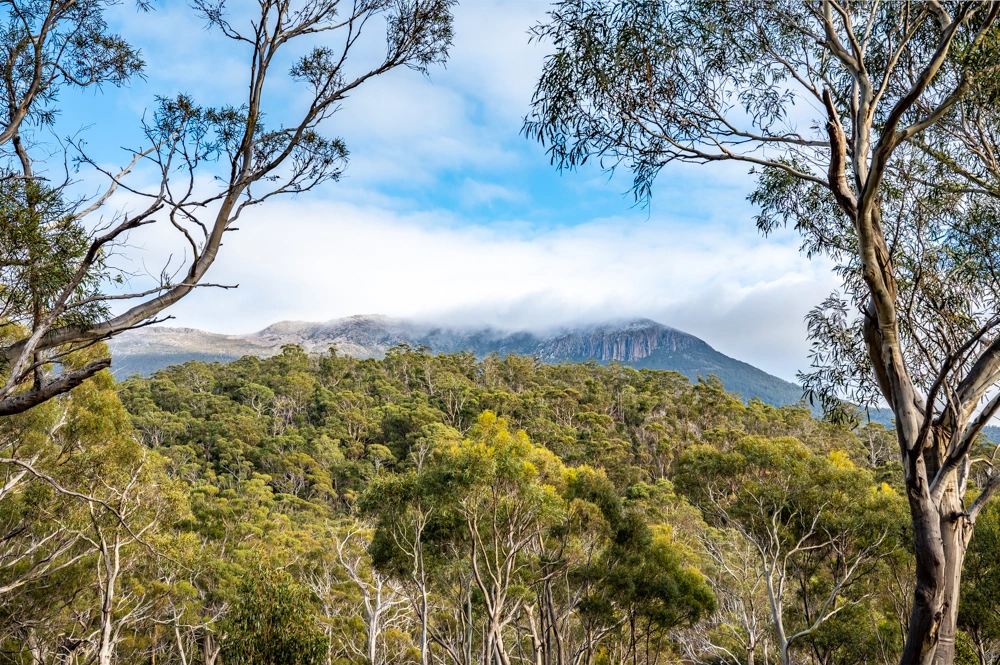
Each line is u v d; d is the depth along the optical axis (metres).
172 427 54.72
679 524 23.41
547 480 14.20
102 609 11.05
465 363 86.56
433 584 15.05
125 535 11.70
